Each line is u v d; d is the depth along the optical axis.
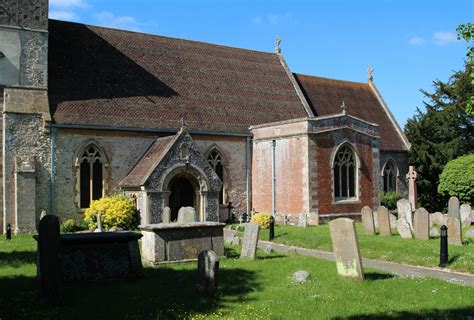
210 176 28.34
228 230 27.19
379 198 33.22
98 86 29.36
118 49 32.16
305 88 40.16
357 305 10.37
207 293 11.41
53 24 30.62
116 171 28.28
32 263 15.43
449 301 10.76
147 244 15.83
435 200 42.06
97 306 10.49
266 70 38.75
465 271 15.17
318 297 11.11
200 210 28.12
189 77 33.94
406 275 14.28
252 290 11.90
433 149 41.41
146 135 29.38
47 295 10.77
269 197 31.92
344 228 13.18
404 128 44.84
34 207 25.34
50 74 28.12
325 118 30.41
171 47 35.09
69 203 26.78
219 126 32.06
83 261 12.98
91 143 27.56
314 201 29.58
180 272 14.19
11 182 25.36
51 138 26.33
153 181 26.25
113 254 13.34
